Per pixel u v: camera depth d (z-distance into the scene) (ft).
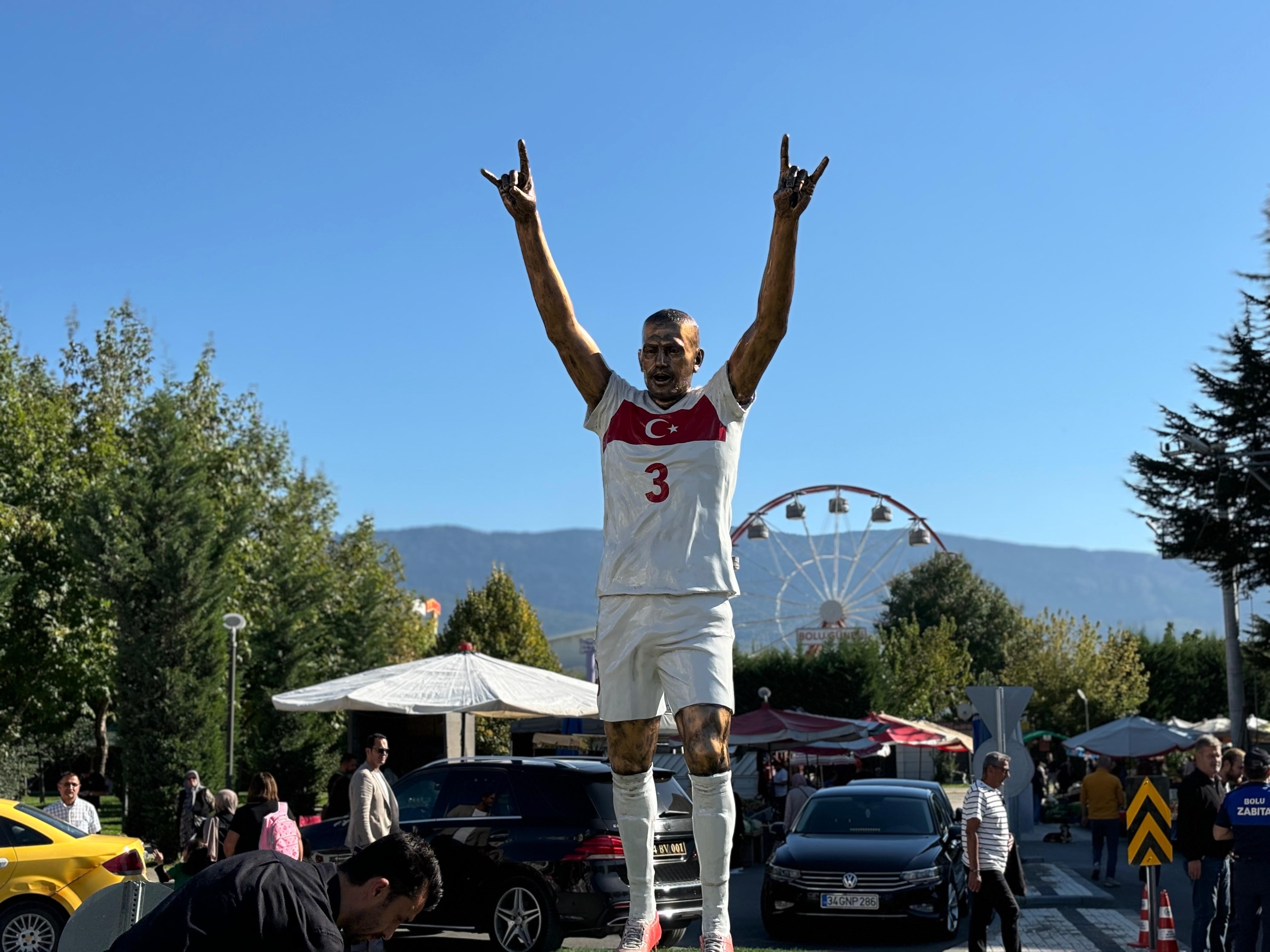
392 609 162.50
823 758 117.39
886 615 270.05
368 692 54.44
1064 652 212.64
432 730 72.90
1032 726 207.21
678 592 14.92
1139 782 79.20
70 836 40.98
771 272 15.01
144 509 82.74
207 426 117.50
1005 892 37.42
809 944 46.55
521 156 16.07
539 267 16.01
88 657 96.58
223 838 51.39
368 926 11.70
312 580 116.88
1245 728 91.09
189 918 10.80
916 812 51.24
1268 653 91.97
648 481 15.26
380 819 37.37
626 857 15.79
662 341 15.55
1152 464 90.27
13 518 93.15
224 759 81.05
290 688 104.99
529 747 85.05
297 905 11.00
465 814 40.78
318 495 145.48
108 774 137.18
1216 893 35.76
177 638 80.74
